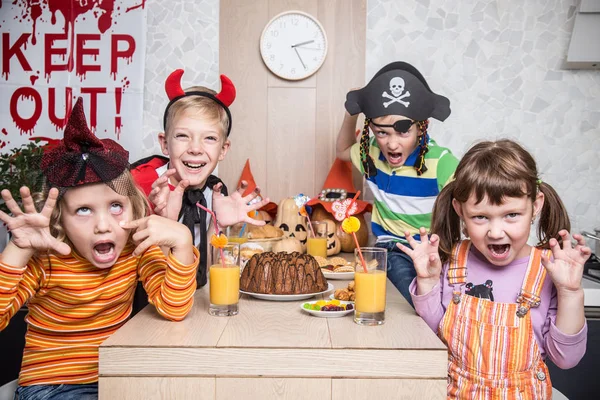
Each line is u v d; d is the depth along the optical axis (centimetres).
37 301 124
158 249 131
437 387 100
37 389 121
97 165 113
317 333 108
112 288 125
